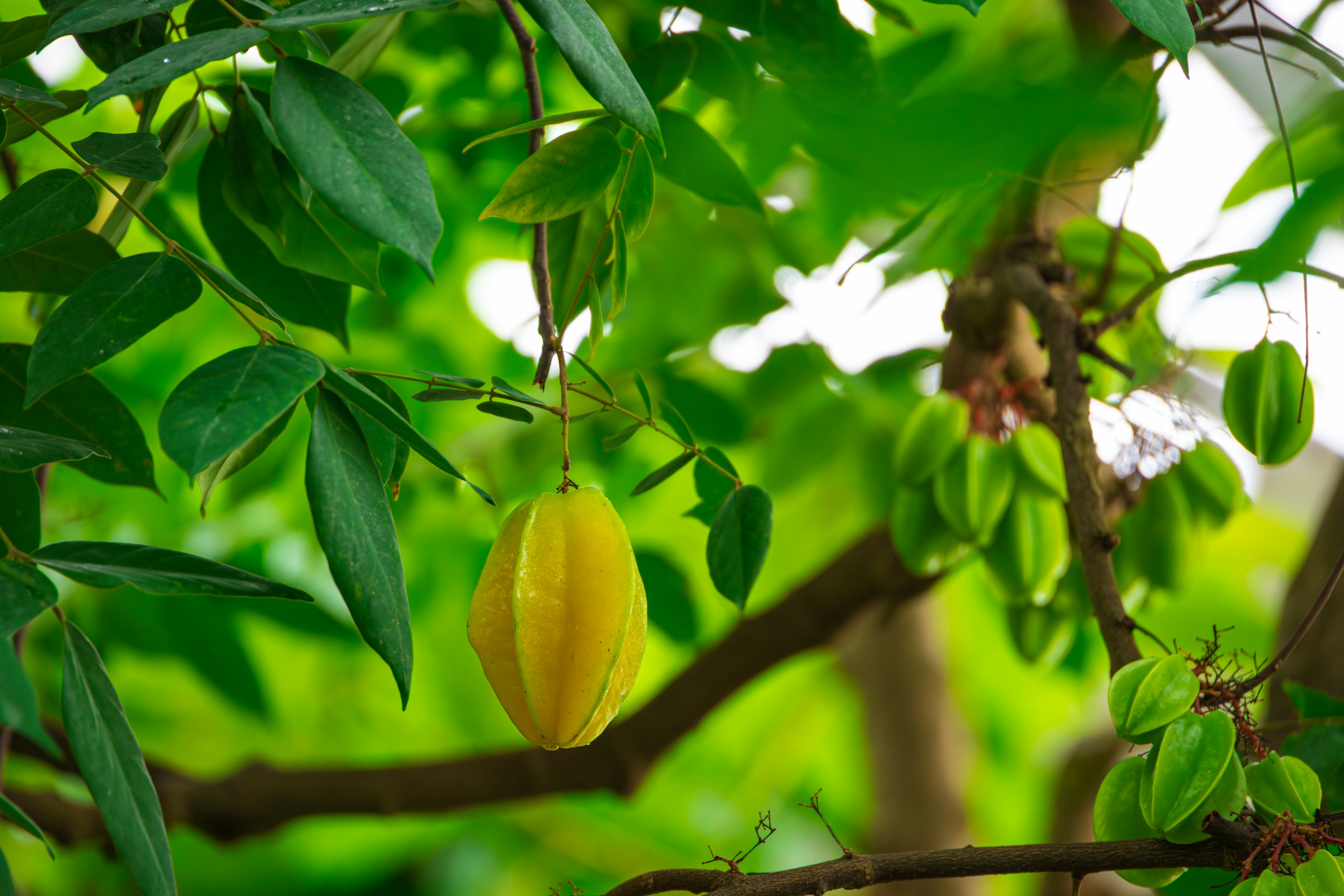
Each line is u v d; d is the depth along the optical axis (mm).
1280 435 1387
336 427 1212
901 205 1457
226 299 1238
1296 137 1245
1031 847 1255
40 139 1592
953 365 1579
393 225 1171
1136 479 1533
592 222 1416
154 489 1373
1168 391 1564
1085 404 1391
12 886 1131
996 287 1534
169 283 1229
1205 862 1245
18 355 1344
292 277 1456
